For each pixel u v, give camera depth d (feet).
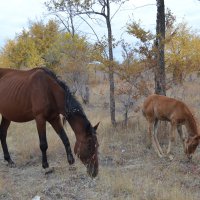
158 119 20.72
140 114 30.81
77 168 17.48
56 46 56.85
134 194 14.19
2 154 21.20
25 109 17.60
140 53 24.35
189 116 19.10
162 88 24.29
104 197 14.32
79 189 15.19
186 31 50.31
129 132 24.49
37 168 18.33
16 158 20.35
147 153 20.43
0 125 19.27
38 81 17.24
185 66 26.78
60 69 49.85
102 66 26.08
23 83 17.70
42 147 17.37
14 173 17.79
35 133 26.71
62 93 16.98
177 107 19.43
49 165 18.49
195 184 15.52
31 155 20.48
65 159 19.24
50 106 17.16
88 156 15.75
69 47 50.96
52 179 16.58
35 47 72.43
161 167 17.70
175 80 26.05
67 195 14.53
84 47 49.83
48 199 14.25
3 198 14.47
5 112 18.30
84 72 48.96
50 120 17.78
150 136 20.54
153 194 14.15
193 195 14.19
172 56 35.86
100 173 16.58
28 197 14.51
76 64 48.67
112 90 27.07
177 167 17.56
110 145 21.93
